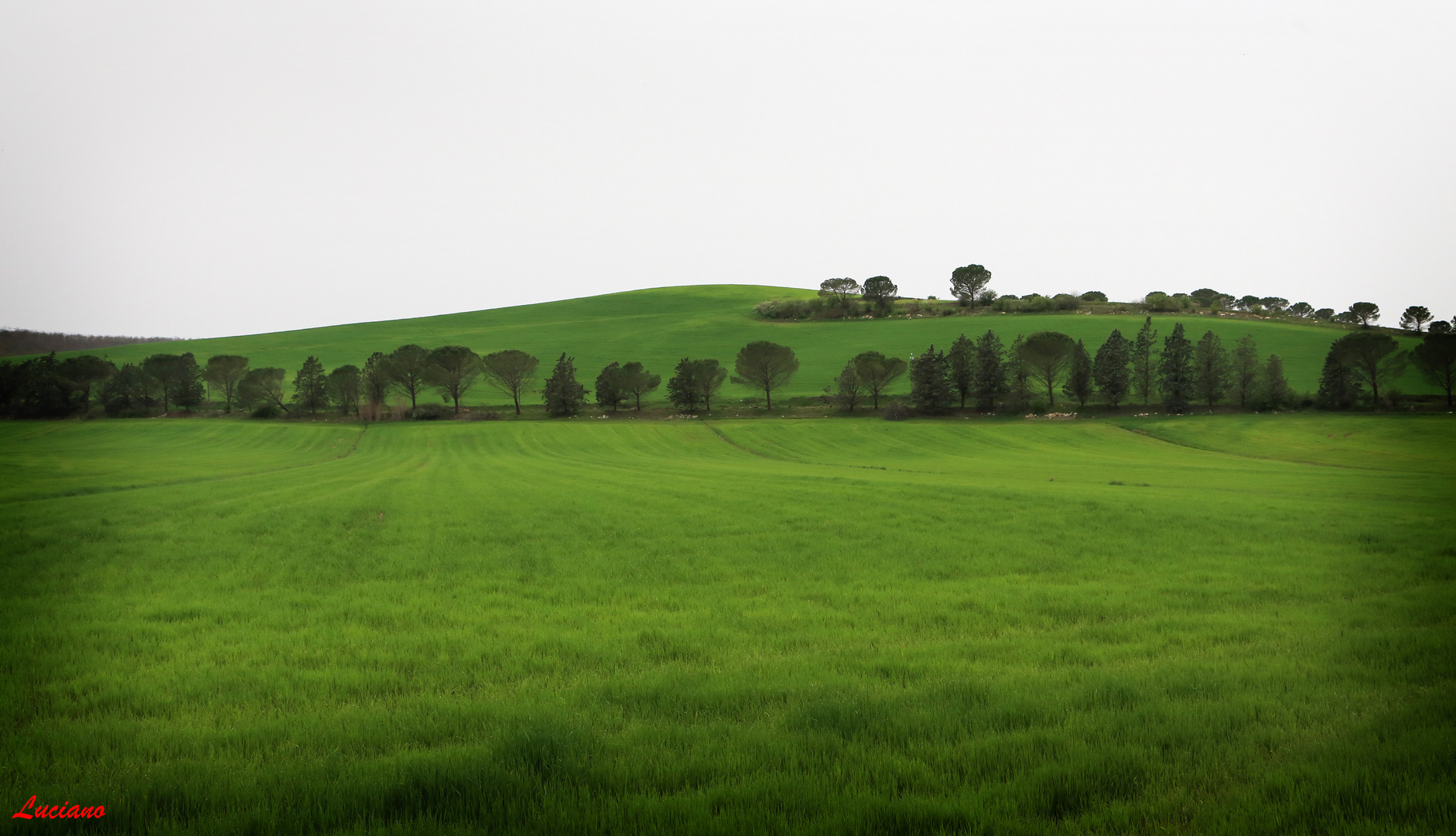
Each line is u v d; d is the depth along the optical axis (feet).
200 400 356.38
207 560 57.11
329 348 533.14
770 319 600.80
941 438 280.72
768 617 39.81
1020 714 23.84
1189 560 55.26
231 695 27.40
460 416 342.85
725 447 274.98
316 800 18.71
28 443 265.95
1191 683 26.58
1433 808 17.63
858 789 19.33
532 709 25.11
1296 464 195.42
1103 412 316.81
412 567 54.95
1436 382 279.90
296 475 153.38
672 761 20.99
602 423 326.03
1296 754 20.83
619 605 43.34
